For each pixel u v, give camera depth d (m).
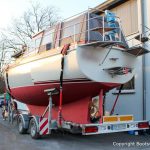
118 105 13.66
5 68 14.54
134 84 13.10
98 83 9.49
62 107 10.78
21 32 46.81
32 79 11.62
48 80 10.62
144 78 12.56
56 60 10.15
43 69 10.88
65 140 10.76
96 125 9.05
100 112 9.57
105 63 9.62
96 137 11.32
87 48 9.35
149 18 12.77
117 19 10.80
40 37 12.41
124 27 14.55
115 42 9.07
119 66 9.89
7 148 9.47
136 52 10.12
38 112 12.45
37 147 9.57
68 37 10.63
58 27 11.33
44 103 11.73
